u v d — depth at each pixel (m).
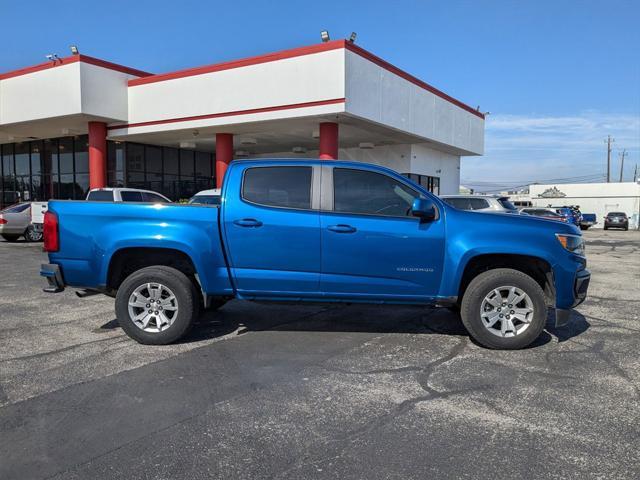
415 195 5.52
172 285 5.51
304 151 28.41
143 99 20.41
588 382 4.50
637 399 4.13
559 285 5.38
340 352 5.36
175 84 19.61
